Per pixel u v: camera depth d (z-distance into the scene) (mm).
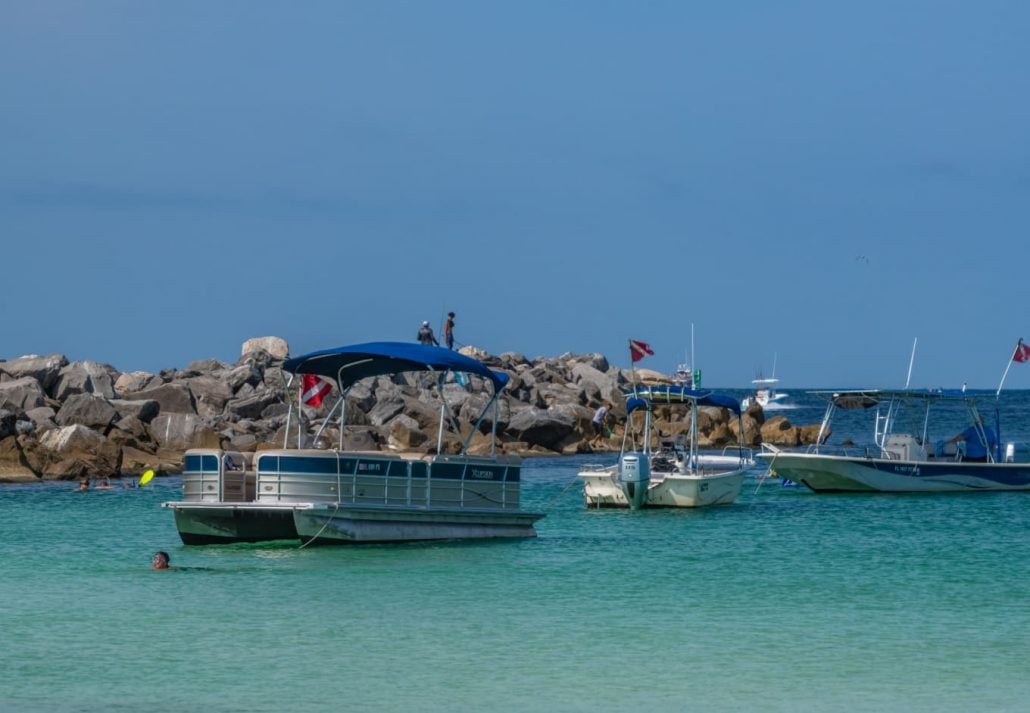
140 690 30375
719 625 37719
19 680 31266
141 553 52250
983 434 87250
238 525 50719
